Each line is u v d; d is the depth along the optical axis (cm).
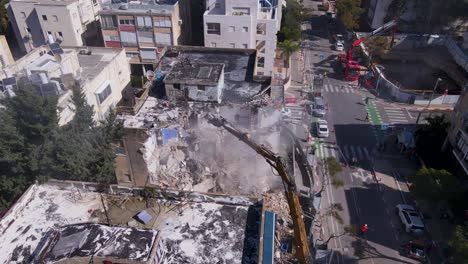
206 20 5000
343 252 3306
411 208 3653
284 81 5759
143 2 5850
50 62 3155
